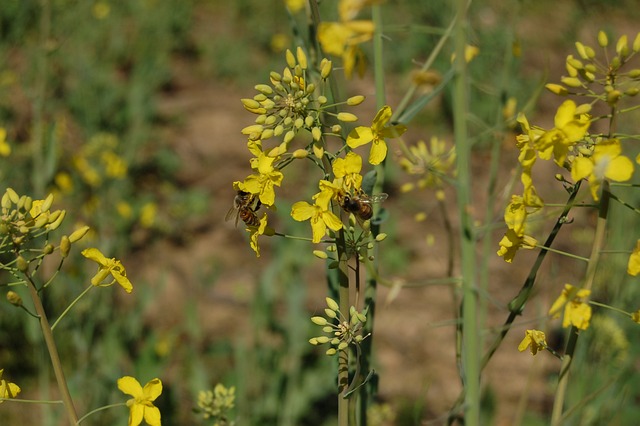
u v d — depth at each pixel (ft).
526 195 1.73
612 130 1.77
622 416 2.58
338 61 2.74
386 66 6.44
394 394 3.49
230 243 4.58
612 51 6.75
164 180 5.21
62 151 4.43
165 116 5.92
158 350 3.11
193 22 7.39
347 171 1.80
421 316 3.99
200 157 5.48
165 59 6.46
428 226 4.66
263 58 7.01
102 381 2.99
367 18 5.23
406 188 2.38
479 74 5.17
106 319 3.27
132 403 1.84
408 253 4.46
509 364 3.52
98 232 4.08
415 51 6.50
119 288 3.79
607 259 2.77
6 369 3.30
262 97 1.84
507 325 1.77
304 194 4.96
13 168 3.75
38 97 3.43
